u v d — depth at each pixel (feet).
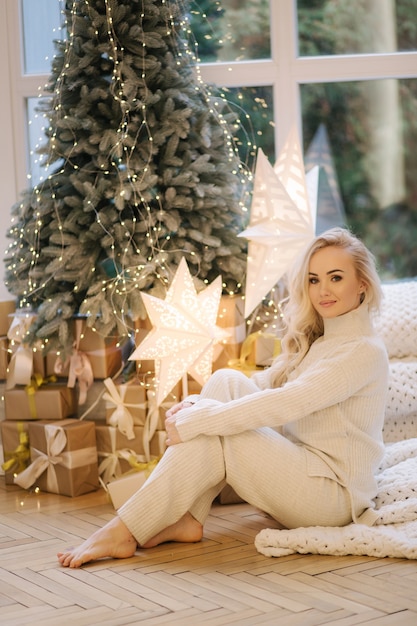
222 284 10.86
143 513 8.05
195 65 11.42
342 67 12.31
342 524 8.40
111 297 10.25
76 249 10.45
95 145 10.59
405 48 12.39
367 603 6.70
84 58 10.57
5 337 11.33
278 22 12.26
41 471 10.40
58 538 8.70
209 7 12.35
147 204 10.62
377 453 8.57
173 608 6.72
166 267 10.39
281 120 12.39
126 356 11.40
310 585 7.14
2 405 11.47
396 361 10.56
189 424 8.13
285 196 10.31
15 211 11.09
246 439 8.25
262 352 10.56
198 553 8.11
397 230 12.63
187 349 9.63
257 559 7.88
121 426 10.41
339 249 8.61
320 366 8.30
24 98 12.51
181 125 10.60
